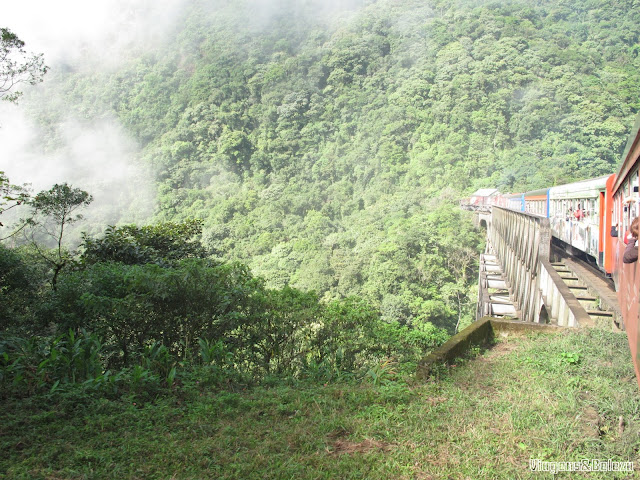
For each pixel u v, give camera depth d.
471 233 39.09
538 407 4.22
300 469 3.33
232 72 87.88
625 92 57.72
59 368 5.32
